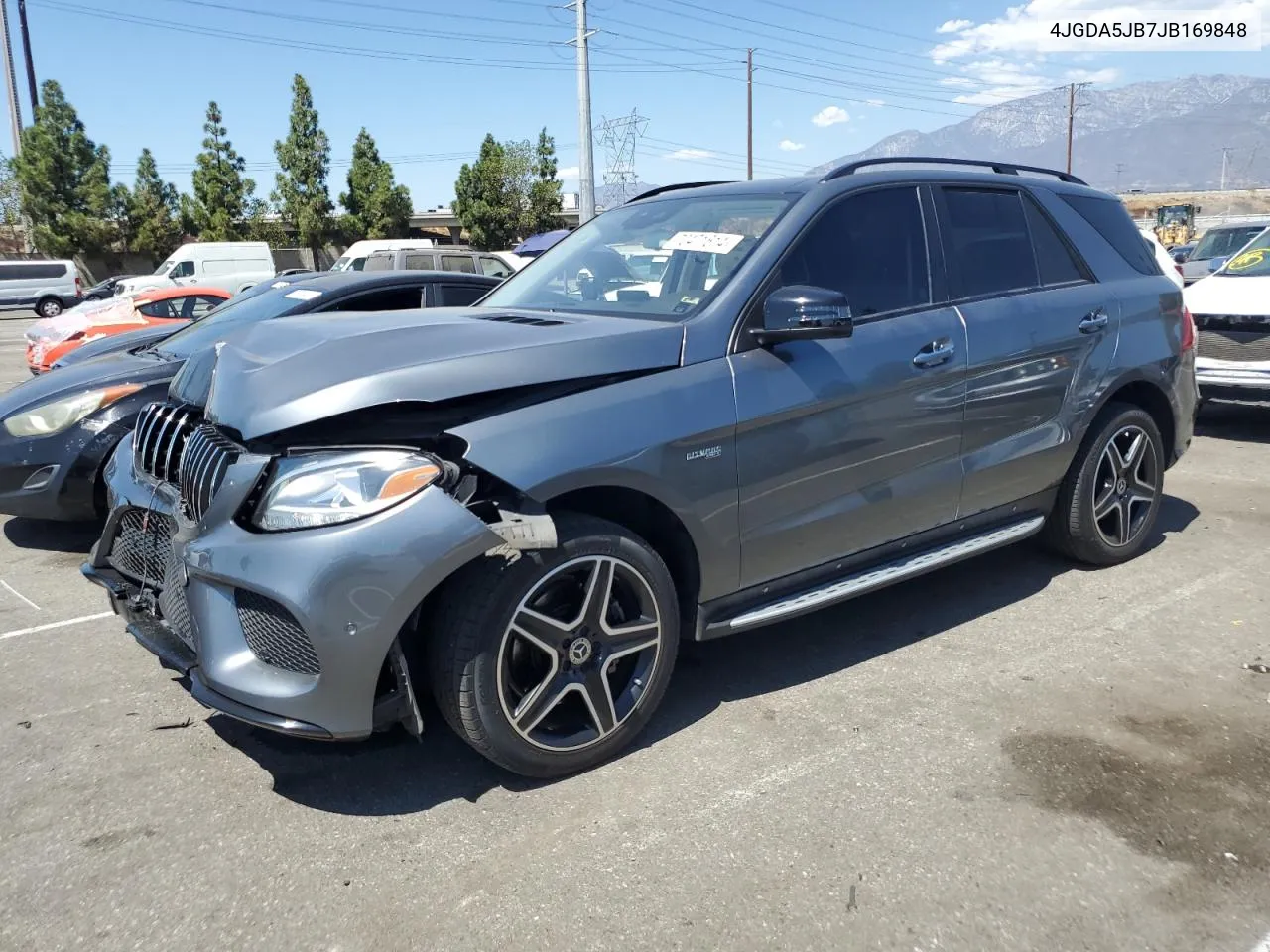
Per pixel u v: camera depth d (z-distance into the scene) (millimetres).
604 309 3691
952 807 2873
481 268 18031
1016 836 2727
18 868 2680
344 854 2715
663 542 3312
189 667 2896
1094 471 4629
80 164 41250
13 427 5363
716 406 3160
